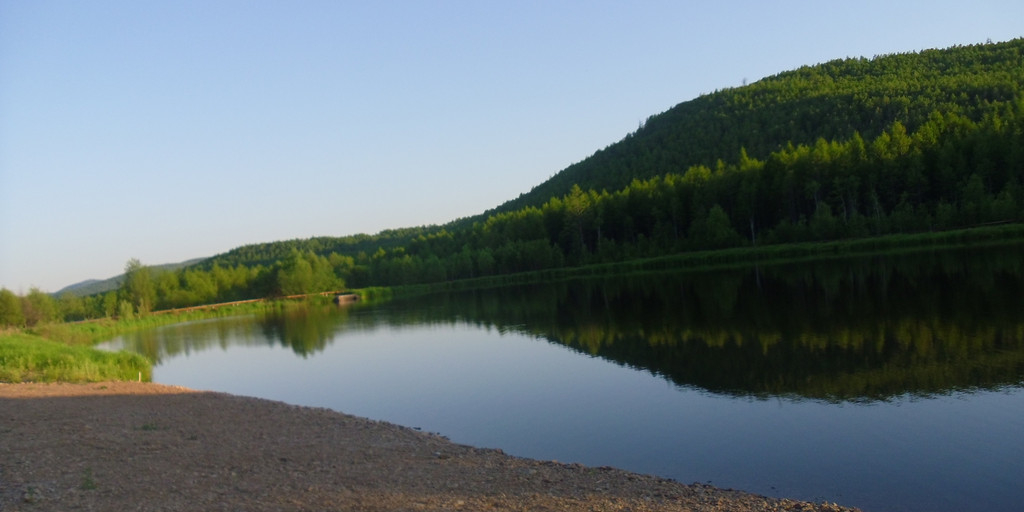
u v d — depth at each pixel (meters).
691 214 93.94
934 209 72.56
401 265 120.00
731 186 90.62
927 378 19.12
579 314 47.03
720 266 75.75
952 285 38.00
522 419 18.59
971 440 13.92
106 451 13.61
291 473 12.27
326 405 22.91
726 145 135.25
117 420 17.38
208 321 85.38
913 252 58.84
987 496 11.24
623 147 181.88
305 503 10.28
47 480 11.20
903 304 33.50
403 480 11.88
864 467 12.90
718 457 14.06
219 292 121.31
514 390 22.92
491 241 121.12
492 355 31.89
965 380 18.53
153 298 102.31
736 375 22.12
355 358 35.72
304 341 47.84
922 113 112.88
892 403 17.05
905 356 22.19
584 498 10.82
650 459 14.20
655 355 27.45
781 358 24.17
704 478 12.84
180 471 12.13
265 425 17.20
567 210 107.69
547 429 17.28
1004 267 42.59
